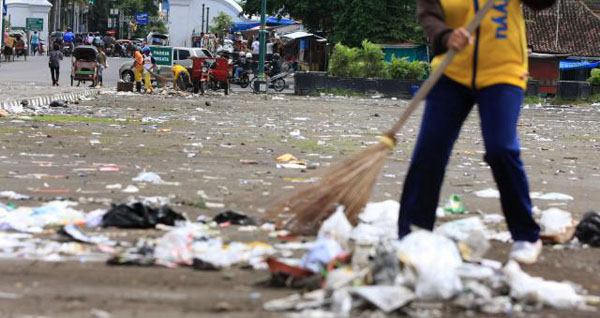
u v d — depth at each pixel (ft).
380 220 33.99
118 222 35.22
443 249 25.64
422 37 257.34
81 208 39.55
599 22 307.58
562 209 44.93
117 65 339.98
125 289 25.59
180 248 29.71
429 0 30.50
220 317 22.68
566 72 302.04
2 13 323.78
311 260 26.66
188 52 215.51
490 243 34.60
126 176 51.65
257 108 137.90
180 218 36.11
